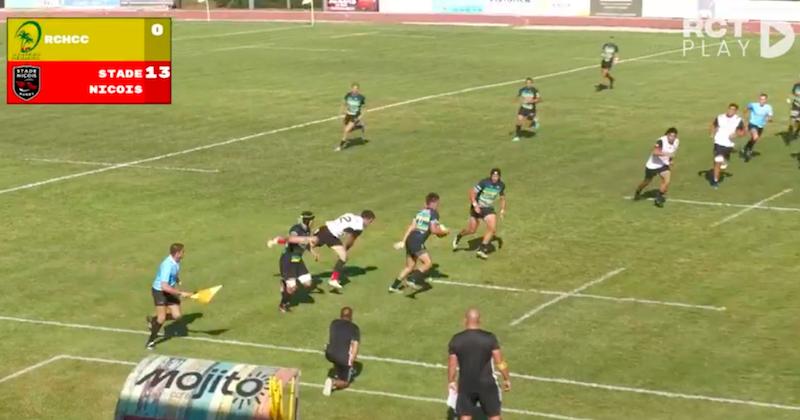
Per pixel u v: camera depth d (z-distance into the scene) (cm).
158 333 7300
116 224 9888
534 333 7362
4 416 6119
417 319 7619
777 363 6862
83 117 14888
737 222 9938
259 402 5053
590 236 9531
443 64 19112
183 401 5088
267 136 13550
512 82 17088
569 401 6316
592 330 7412
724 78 17312
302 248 7738
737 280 8400
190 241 9375
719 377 6656
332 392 6406
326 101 15725
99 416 6134
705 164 12050
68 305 7906
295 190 11031
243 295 8094
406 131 13725
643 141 13138
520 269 8669
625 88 16475
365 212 8194
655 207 10425
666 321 7569
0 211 10300
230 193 10925
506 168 11906
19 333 7381
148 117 14800
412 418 6081
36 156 12581
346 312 6488
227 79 17712
